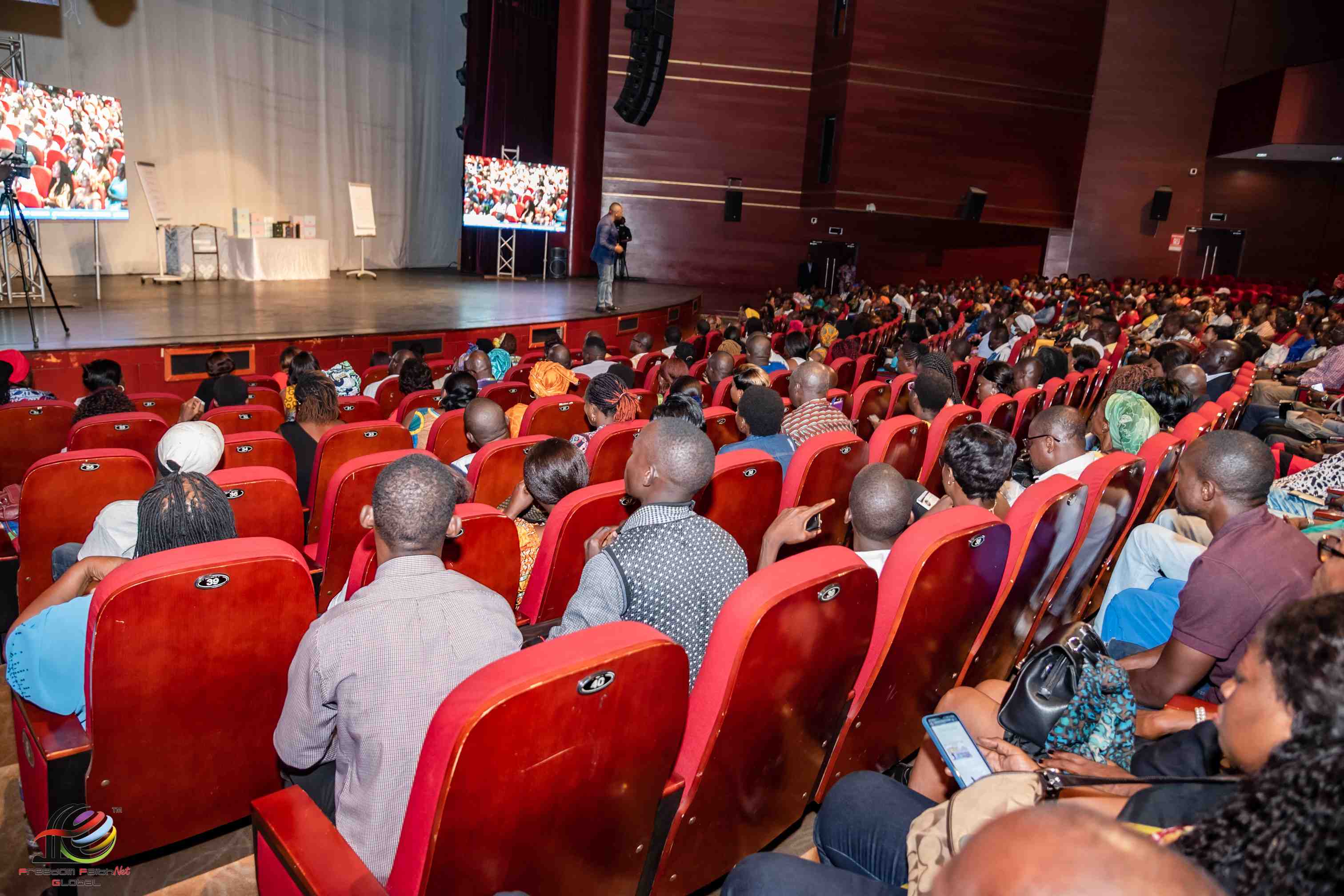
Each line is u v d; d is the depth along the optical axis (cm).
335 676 141
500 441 305
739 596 142
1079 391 571
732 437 388
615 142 1791
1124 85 1786
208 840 193
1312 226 1850
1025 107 1720
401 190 1616
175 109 1203
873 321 1042
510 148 1555
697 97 1788
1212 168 1825
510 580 222
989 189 1733
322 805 165
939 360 468
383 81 1534
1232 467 198
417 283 1370
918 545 170
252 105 1305
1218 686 191
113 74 1123
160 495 176
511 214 1410
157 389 695
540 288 1394
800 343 716
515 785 116
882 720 191
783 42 1770
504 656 147
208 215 1267
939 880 57
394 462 157
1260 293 1568
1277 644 88
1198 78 1791
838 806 146
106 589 146
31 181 843
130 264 1194
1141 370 435
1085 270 1853
